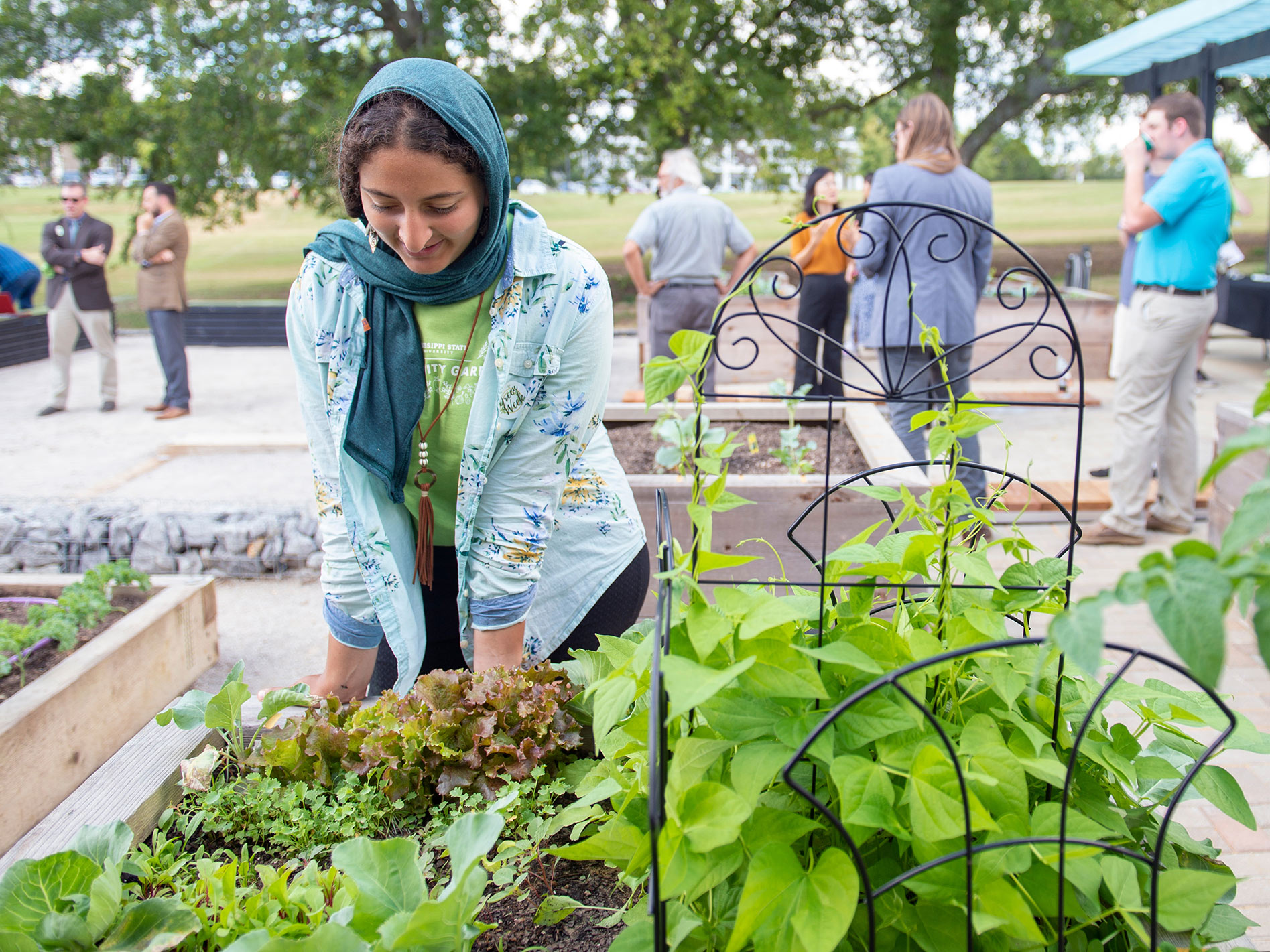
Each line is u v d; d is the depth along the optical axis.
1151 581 0.72
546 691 1.46
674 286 5.69
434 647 1.87
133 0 10.45
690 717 1.03
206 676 3.28
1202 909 0.88
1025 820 0.91
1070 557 1.13
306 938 0.94
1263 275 9.45
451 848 1.01
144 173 11.62
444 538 1.74
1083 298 8.01
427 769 1.40
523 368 1.52
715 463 0.98
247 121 10.45
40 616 2.85
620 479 1.88
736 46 11.31
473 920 1.21
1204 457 5.66
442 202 1.32
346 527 1.60
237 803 1.38
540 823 1.25
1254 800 2.44
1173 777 1.09
